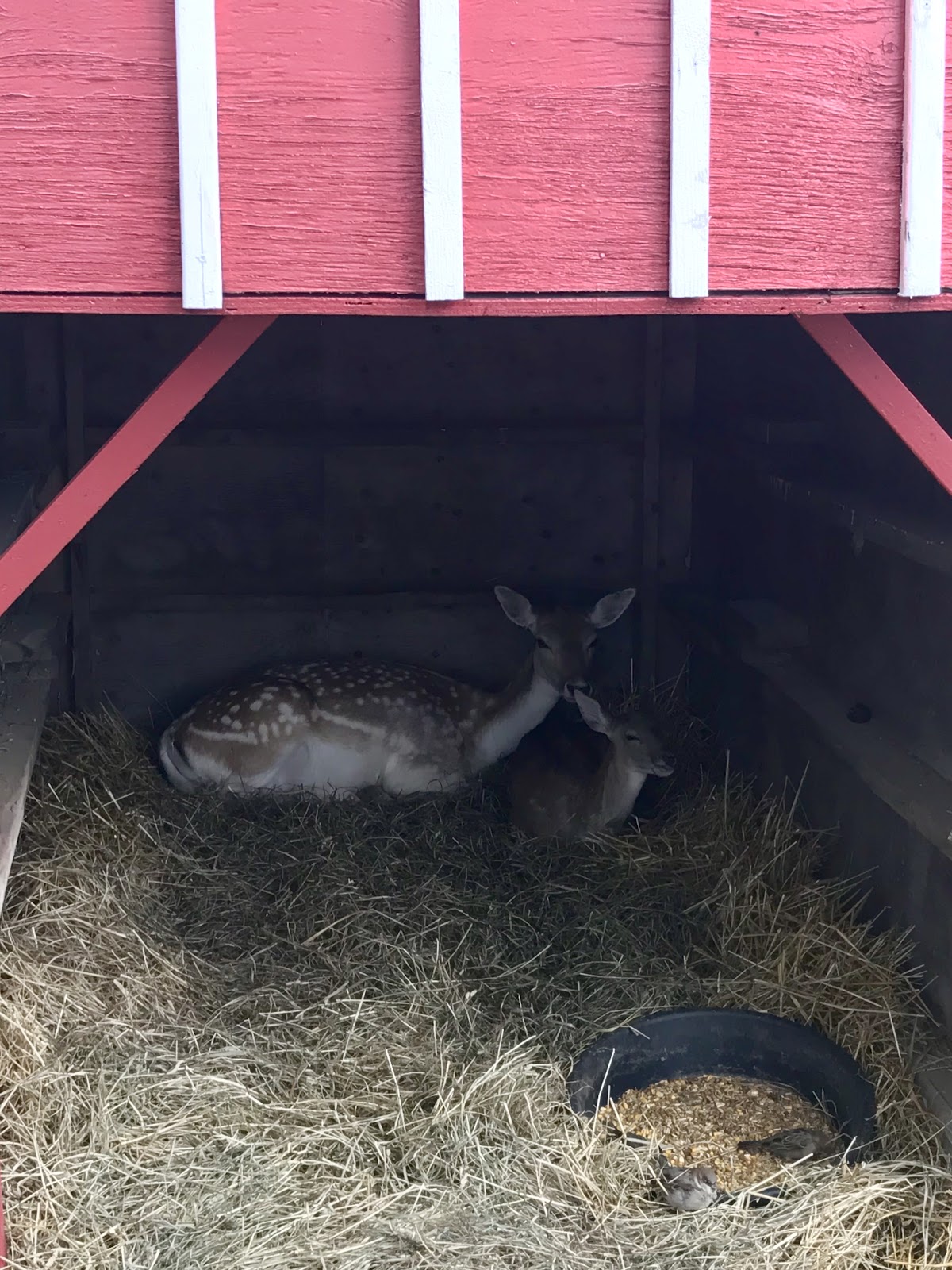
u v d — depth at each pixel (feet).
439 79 6.90
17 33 6.81
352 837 11.46
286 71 6.91
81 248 6.97
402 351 13.60
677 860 11.20
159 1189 7.56
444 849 11.43
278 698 12.32
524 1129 8.13
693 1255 7.23
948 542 8.39
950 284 7.36
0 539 8.70
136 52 6.86
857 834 10.05
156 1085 8.29
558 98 7.03
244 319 7.13
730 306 7.25
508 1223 7.41
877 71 7.16
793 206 7.22
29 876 9.97
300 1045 8.79
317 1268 7.08
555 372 13.84
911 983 9.12
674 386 14.12
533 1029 9.10
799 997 9.28
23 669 11.33
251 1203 7.48
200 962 9.56
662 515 14.35
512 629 14.17
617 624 14.34
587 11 6.99
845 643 10.82
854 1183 7.68
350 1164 7.79
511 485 13.91
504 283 7.14
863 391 7.43
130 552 13.48
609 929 10.21
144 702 13.71
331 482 13.62
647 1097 8.71
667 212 7.16
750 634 11.68
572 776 12.09
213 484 13.46
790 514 11.78
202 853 11.12
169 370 13.19
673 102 7.02
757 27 7.08
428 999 9.30
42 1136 7.84
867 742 9.87
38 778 11.35
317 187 7.00
